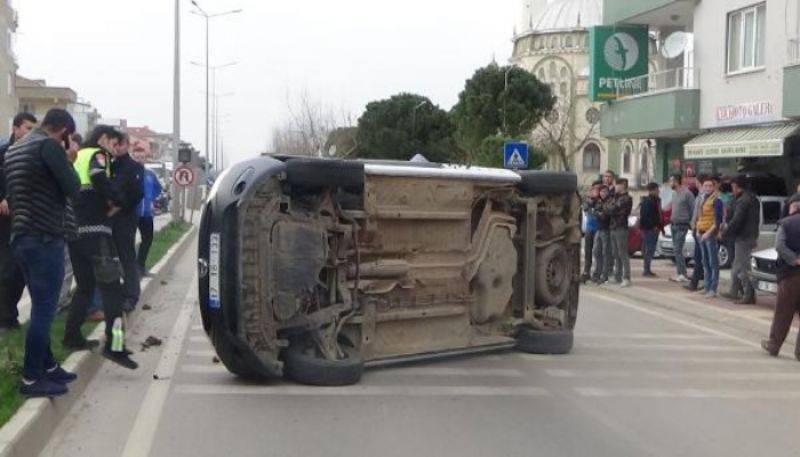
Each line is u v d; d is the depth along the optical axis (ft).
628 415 25.21
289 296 26.45
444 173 29.91
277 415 23.90
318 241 26.94
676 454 21.61
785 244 34.71
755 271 46.44
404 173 28.84
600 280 57.67
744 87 72.08
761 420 25.14
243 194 25.72
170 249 68.54
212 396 25.73
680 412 25.77
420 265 30.12
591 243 59.36
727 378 30.81
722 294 51.47
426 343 30.63
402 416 24.17
